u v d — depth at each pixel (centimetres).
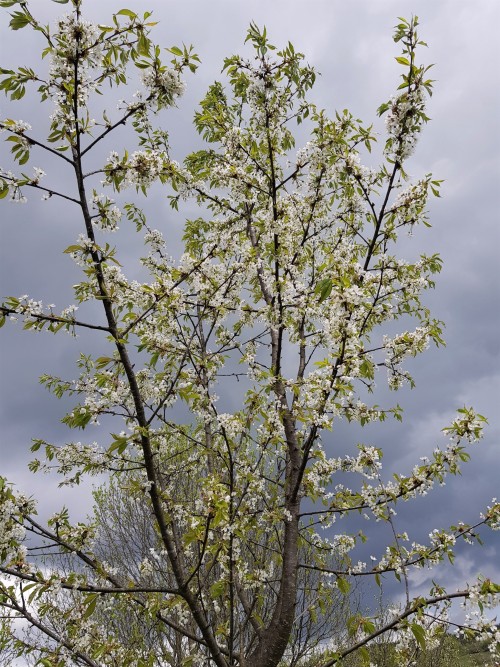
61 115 319
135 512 792
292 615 448
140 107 334
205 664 573
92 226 337
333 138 491
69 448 412
